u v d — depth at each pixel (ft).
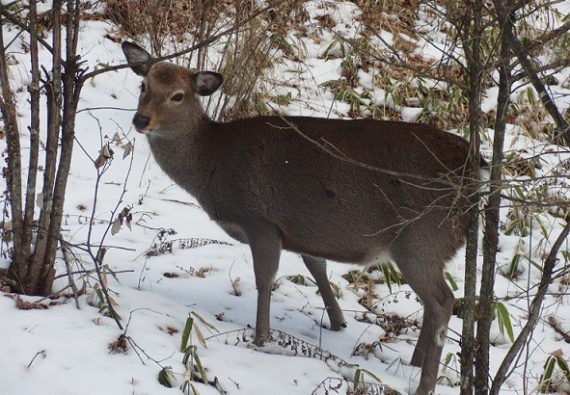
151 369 27.17
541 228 44.65
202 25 49.42
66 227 39.96
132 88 53.26
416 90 56.08
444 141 32.53
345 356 34.12
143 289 35.68
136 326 29.73
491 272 26.68
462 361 27.04
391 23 57.93
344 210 33.32
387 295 40.40
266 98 52.39
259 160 34.63
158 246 39.70
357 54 55.01
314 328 36.47
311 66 57.67
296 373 29.81
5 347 26.45
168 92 35.76
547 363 33.04
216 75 36.42
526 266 43.01
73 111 30.53
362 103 54.60
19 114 47.65
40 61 52.01
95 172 45.75
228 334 32.81
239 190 35.06
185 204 45.37
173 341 29.60
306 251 34.96
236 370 28.84
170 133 36.06
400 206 32.35
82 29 56.44
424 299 32.27
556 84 58.03
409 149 32.45
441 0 30.83
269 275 34.24
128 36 57.06
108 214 42.11
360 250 33.81
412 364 34.01
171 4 54.13
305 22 59.67
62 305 30.19
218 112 51.96
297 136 34.24
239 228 35.86
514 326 38.14
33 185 30.66
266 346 32.60
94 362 26.76
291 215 34.30
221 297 36.91
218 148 35.83
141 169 47.52
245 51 50.42
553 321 38.99
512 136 53.01
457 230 31.86
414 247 32.17
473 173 26.89
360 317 38.29
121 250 38.88
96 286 30.76
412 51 56.65
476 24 25.26
